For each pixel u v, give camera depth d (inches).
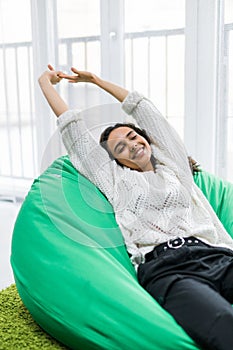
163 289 50.5
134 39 108.1
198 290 48.4
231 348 43.4
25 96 120.4
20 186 127.2
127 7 107.0
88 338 49.0
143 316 47.8
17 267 56.0
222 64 97.5
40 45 115.5
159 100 107.6
